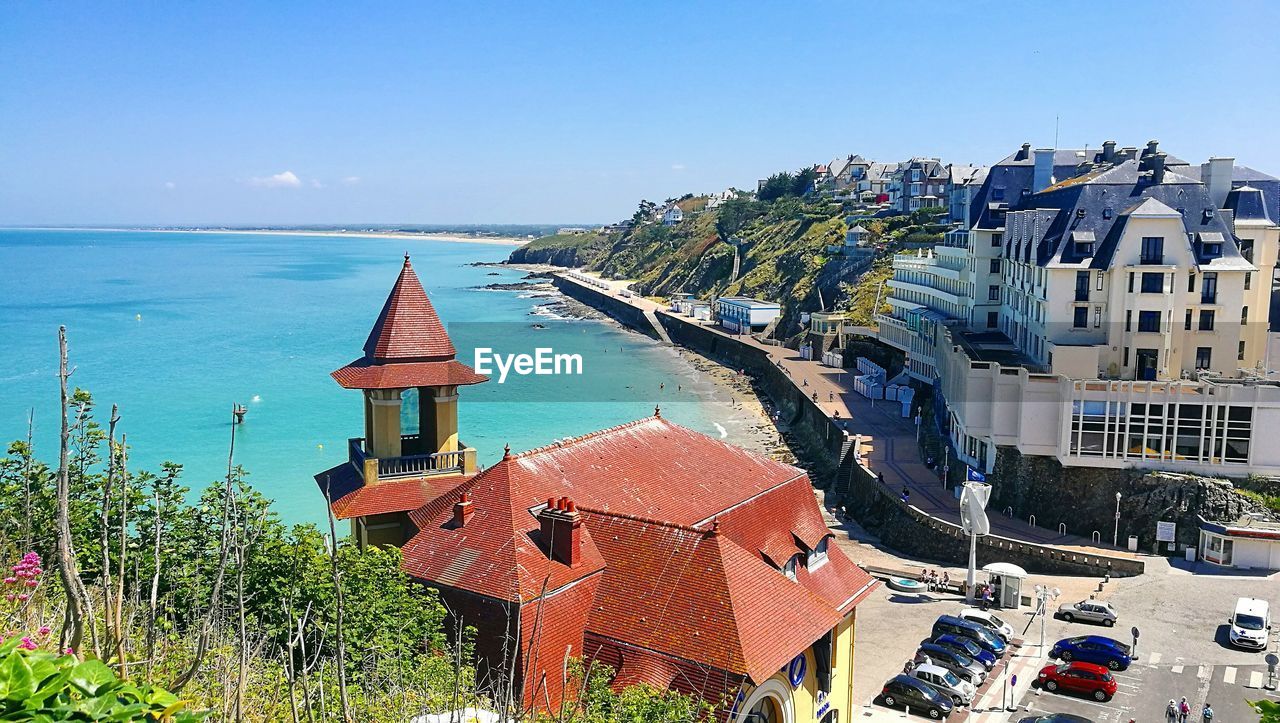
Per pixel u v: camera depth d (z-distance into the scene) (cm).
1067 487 6881
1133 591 5891
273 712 1997
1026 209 9688
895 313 14050
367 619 2741
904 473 8662
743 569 3064
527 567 3073
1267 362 8162
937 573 6581
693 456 4091
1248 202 7994
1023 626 5494
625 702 2511
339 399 12838
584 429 11900
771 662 2792
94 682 1085
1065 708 4434
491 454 10631
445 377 4012
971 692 4462
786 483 4147
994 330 9919
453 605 3077
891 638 5394
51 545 2666
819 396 12206
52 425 10725
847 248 18538
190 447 10175
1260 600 5269
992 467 7481
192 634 2219
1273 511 6306
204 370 14788
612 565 3175
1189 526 6406
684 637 2877
